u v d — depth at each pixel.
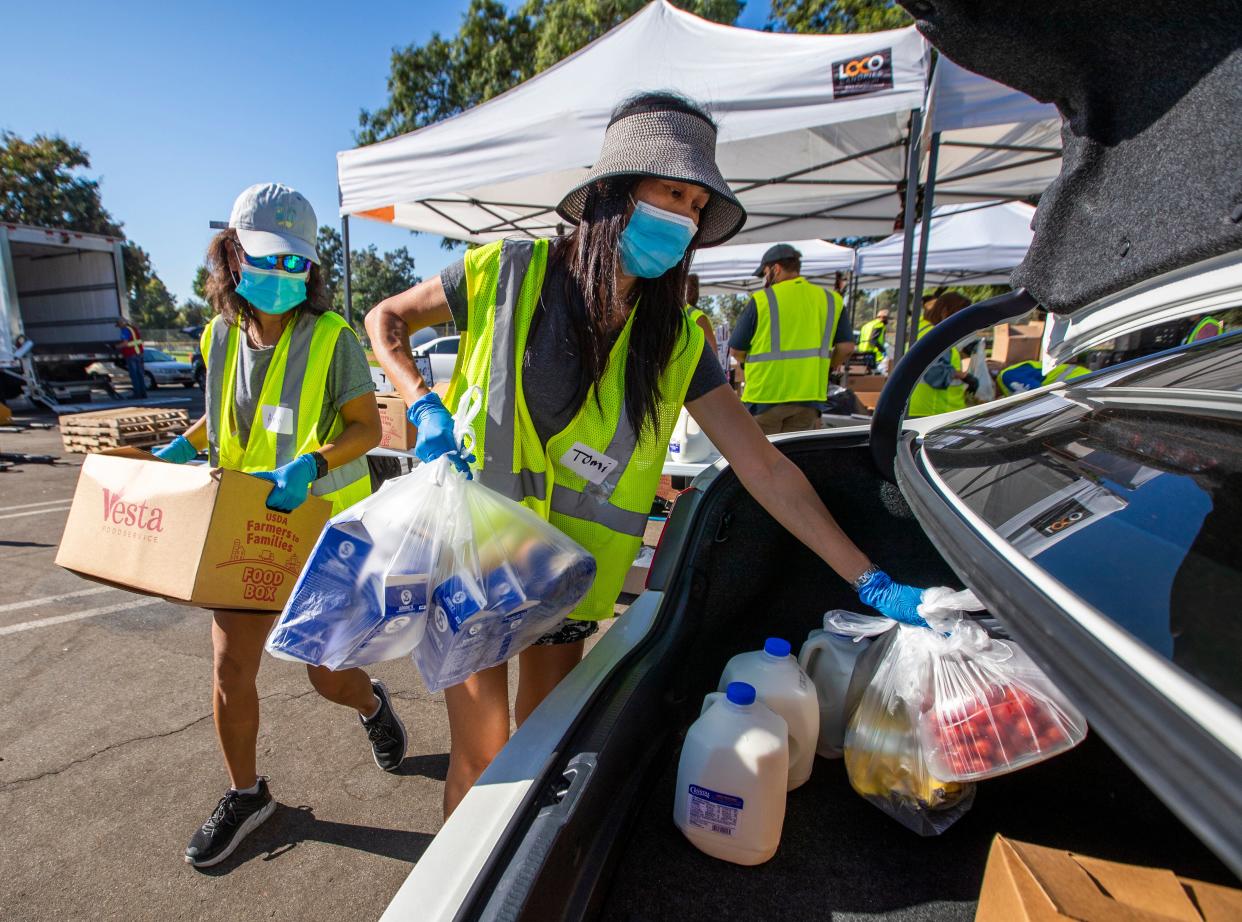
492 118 4.91
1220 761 0.41
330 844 2.02
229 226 1.69
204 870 1.92
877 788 1.15
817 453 1.65
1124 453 0.88
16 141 30.77
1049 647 0.59
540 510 1.25
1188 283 0.83
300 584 0.93
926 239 4.07
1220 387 0.95
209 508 1.40
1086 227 0.96
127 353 13.34
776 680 1.22
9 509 5.74
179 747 2.49
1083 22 0.77
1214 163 0.71
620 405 1.21
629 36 4.39
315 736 2.55
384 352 1.24
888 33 3.38
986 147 5.41
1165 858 1.12
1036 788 1.23
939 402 4.32
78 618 3.60
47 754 2.44
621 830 0.93
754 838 1.04
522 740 0.85
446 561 0.98
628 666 1.09
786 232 8.52
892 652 1.18
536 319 1.18
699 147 1.09
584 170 6.32
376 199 5.50
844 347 4.88
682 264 1.20
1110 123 0.87
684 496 1.56
